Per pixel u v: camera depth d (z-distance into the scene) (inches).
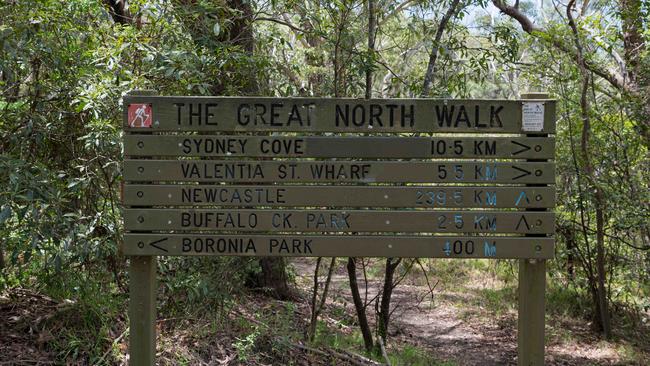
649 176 341.1
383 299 287.0
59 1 209.5
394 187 154.6
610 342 340.8
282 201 154.5
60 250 201.2
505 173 153.9
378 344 271.6
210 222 153.6
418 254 154.4
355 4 258.5
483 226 154.2
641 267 347.6
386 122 154.8
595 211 350.9
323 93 260.7
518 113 154.2
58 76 213.2
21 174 183.0
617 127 342.6
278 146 154.5
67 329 203.3
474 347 319.3
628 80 347.3
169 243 152.9
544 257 153.6
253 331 238.5
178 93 231.5
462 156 154.4
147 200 153.2
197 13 234.8
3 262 226.2
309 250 154.3
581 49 319.9
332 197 154.6
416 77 302.8
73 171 224.2
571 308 393.4
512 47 286.4
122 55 227.8
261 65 244.2
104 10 219.9
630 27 328.5
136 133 154.4
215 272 238.7
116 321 213.6
